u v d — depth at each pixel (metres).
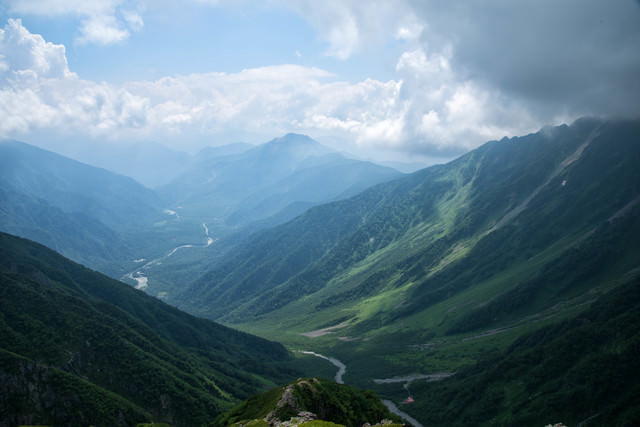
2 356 178.88
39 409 173.50
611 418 195.88
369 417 136.62
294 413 121.69
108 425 179.38
